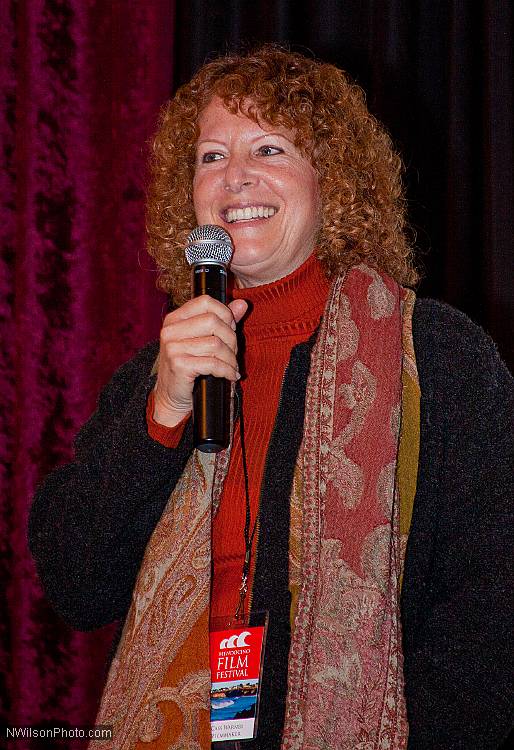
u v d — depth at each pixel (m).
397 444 2.93
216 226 3.10
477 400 2.95
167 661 2.96
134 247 5.59
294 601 2.88
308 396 3.07
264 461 3.12
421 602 2.91
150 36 5.67
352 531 2.85
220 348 2.78
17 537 5.45
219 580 3.07
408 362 3.06
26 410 5.48
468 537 2.85
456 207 5.49
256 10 5.88
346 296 3.19
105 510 3.08
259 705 2.84
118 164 5.63
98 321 5.59
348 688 2.71
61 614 3.31
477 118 5.57
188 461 3.19
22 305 5.53
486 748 2.61
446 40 5.73
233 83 3.43
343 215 3.42
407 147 5.65
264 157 3.37
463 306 5.45
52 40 5.62
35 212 5.55
